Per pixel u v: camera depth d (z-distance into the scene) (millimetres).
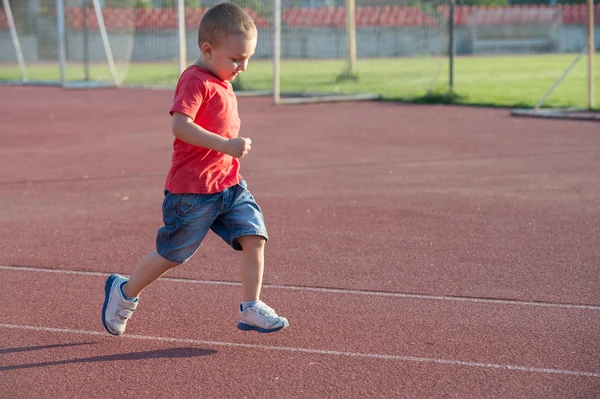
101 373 3795
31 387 3645
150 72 31672
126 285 4207
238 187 4117
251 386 3645
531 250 5949
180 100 3826
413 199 7812
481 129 13609
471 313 4613
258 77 26641
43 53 27594
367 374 3771
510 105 17469
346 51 27281
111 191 8359
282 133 13258
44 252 5961
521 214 7137
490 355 3994
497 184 8594
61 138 12820
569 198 7820
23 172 9578
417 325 4422
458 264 5590
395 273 5383
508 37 45625
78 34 26891
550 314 4594
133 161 10375
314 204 7602
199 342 4191
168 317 4566
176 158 3998
